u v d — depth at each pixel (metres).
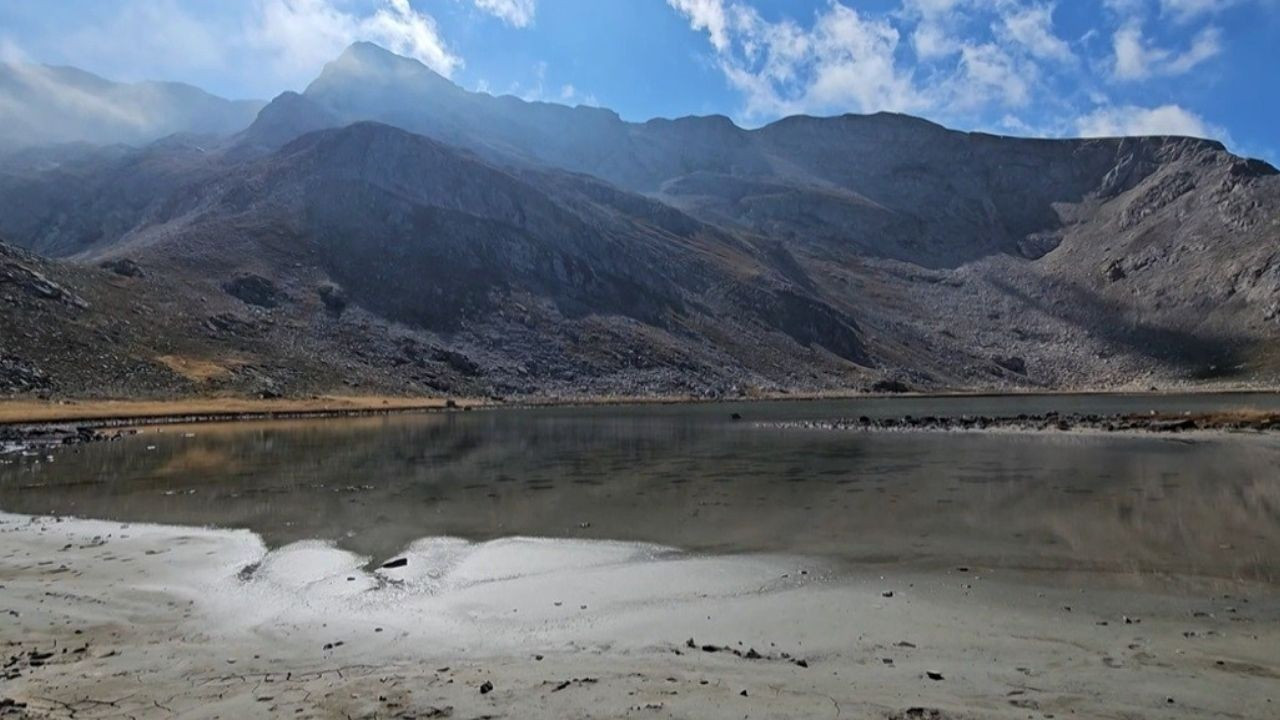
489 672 10.25
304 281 146.00
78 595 14.55
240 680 9.98
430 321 151.00
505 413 97.88
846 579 15.57
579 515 23.22
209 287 130.62
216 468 36.19
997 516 22.34
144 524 21.98
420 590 14.93
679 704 8.91
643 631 12.38
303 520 22.50
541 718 8.52
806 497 26.56
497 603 14.04
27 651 11.27
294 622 12.93
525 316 160.12
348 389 111.06
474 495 27.52
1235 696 9.10
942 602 13.84
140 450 45.16
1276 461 34.88
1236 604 13.41
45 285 95.88
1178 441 45.72
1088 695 9.18
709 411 100.62
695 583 15.38
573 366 148.88
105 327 96.31
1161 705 8.84
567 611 13.54
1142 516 21.98
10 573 16.33
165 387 88.19
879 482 30.28
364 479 32.16
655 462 38.69
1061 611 13.15
